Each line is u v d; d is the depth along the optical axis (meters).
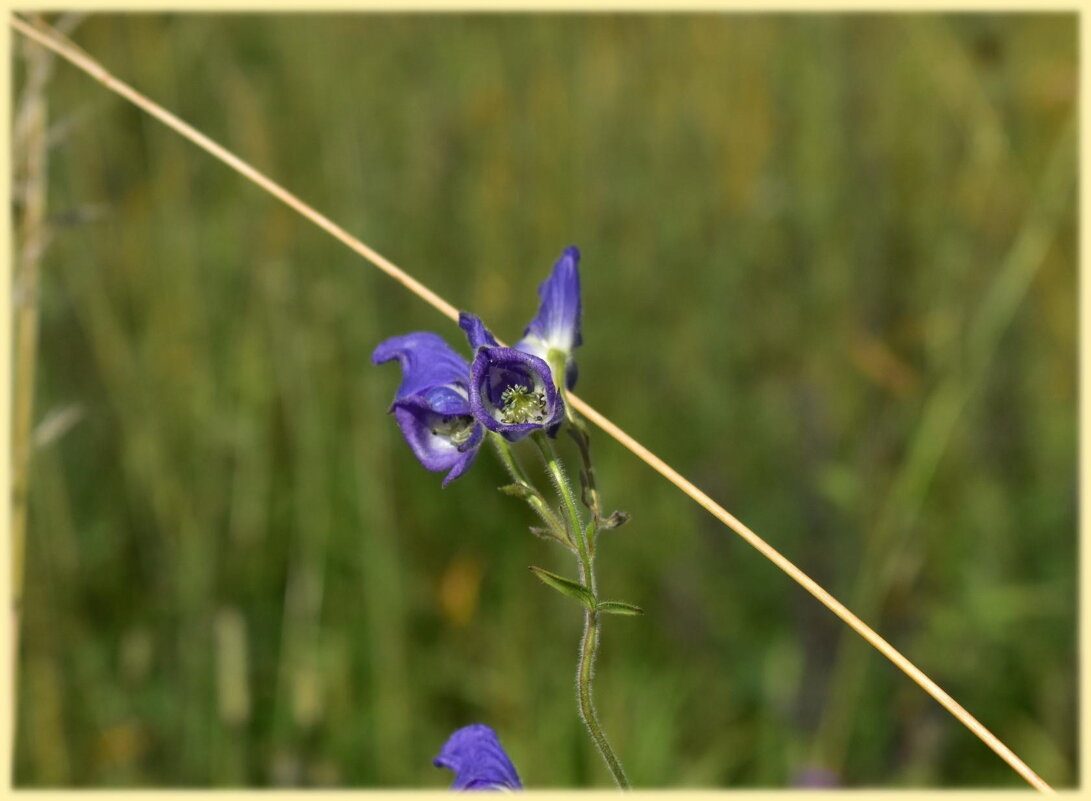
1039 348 0.91
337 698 0.71
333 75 0.93
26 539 0.71
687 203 0.98
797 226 0.95
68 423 0.62
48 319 0.82
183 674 0.72
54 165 0.83
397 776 0.69
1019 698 0.72
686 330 0.93
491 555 0.78
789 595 0.75
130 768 0.69
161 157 0.88
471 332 0.48
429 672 0.73
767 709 0.71
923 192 0.94
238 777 0.69
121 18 0.88
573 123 0.97
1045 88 0.89
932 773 0.70
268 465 0.80
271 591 0.78
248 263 0.86
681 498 0.82
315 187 0.88
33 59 0.61
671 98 1.02
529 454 0.80
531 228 0.93
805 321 0.93
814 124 0.98
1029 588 0.76
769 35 1.02
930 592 0.77
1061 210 0.82
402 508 0.79
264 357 0.83
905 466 0.76
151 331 0.84
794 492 0.78
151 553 0.77
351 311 0.82
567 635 0.75
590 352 0.89
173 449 0.80
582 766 0.69
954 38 0.90
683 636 0.74
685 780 0.69
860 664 0.69
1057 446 0.86
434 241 0.90
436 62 0.98
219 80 0.89
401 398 0.49
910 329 0.86
